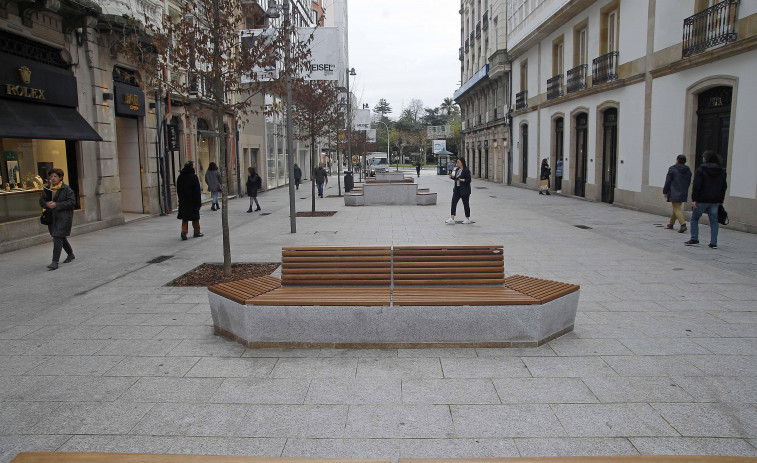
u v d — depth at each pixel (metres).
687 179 12.40
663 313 6.18
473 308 5.02
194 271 8.88
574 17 23.12
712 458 2.66
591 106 21.50
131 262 9.77
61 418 3.91
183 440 3.57
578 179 23.88
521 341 5.07
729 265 8.77
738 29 12.30
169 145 18.97
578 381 4.36
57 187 9.23
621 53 18.73
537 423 3.71
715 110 13.73
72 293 7.56
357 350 5.07
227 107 8.45
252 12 10.38
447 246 5.54
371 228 14.00
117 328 5.96
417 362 4.77
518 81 33.47
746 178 12.29
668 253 9.91
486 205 20.67
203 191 24.97
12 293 7.59
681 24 14.85
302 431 3.66
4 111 11.09
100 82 14.88
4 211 11.42
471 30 49.62
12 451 3.48
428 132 95.56
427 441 3.50
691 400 4.02
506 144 36.59
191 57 8.20
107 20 14.39
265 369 4.70
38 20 12.36
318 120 20.58
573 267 8.79
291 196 13.24
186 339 5.54
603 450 3.36
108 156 15.23
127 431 3.71
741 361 4.73
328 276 5.58
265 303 5.10
